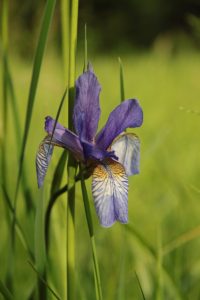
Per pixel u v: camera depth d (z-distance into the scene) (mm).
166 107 3004
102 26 8297
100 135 753
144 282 1079
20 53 3703
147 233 1300
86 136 749
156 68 4781
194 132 2322
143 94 3504
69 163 750
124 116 750
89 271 1049
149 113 2789
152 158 1701
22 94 3016
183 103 3143
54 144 735
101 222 714
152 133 2217
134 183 1644
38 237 775
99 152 732
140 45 8617
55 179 781
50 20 778
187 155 1937
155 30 8719
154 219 1343
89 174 744
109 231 1195
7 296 809
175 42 6602
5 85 915
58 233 916
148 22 8672
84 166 743
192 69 4742
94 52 7637
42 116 2480
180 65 5098
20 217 1247
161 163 1673
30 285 1104
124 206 725
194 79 3631
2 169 939
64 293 823
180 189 1378
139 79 4293
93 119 748
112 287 987
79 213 1430
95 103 747
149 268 1077
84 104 743
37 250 776
